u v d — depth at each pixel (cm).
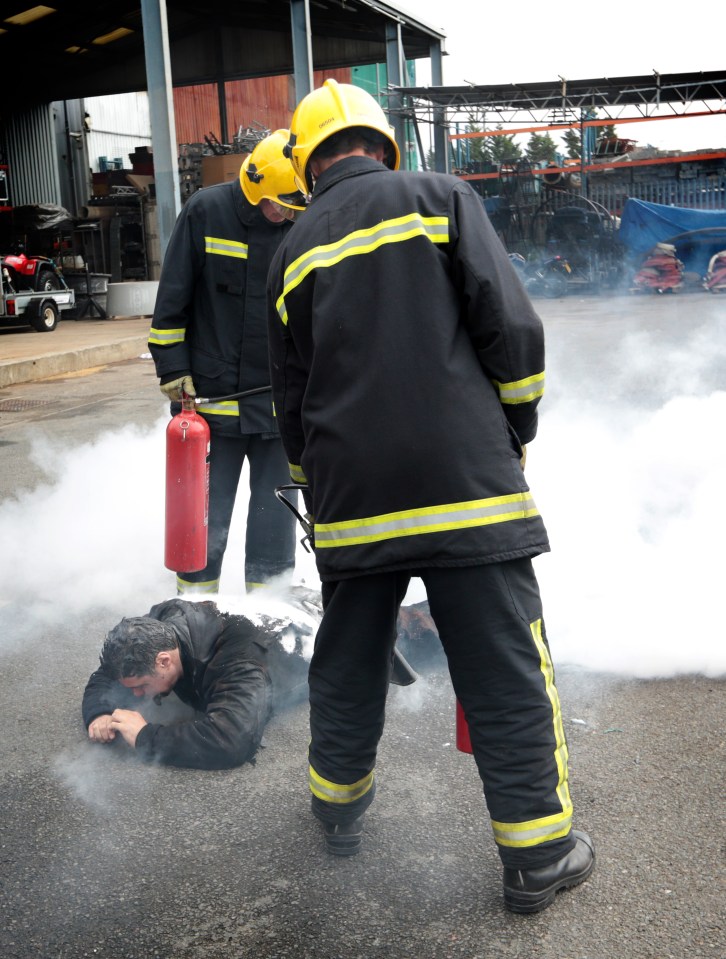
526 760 202
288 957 200
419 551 194
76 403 970
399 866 228
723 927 201
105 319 1927
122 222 2142
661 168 2622
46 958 202
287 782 267
